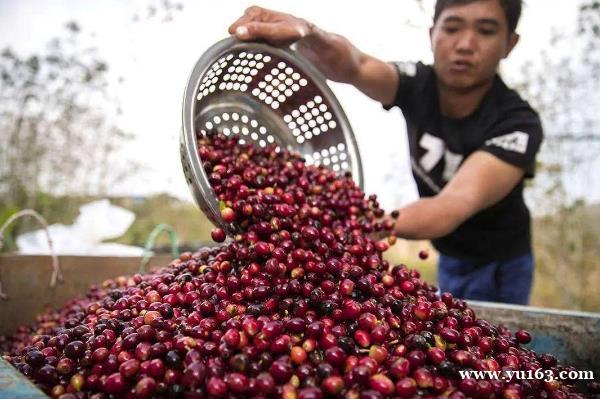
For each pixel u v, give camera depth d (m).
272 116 2.26
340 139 2.29
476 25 2.54
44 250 3.29
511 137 2.42
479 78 2.62
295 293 1.50
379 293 1.56
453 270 3.13
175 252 2.96
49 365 1.31
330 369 1.20
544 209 5.36
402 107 3.04
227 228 1.73
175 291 1.62
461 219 2.21
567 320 1.91
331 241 1.75
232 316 1.44
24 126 5.17
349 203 2.06
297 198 1.91
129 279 2.21
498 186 2.32
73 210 5.29
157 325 1.39
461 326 1.50
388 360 1.27
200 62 1.79
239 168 1.92
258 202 1.76
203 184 1.66
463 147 2.77
